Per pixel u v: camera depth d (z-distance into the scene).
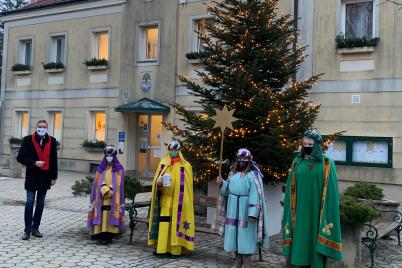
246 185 6.77
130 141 20.67
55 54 23.83
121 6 21.06
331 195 6.02
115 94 21.14
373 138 14.71
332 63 15.47
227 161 9.14
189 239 7.62
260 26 9.40
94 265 6.99
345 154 15.20
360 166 14.89
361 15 15.36
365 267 7.41
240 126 9.02
